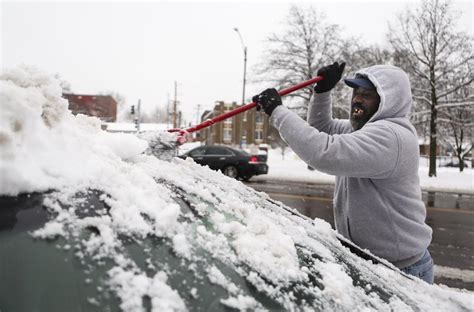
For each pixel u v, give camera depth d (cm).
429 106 1833
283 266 100
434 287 147
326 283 104
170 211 95
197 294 79
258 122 5588
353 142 164
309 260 114
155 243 87
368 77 195
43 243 75
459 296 141
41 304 66
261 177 1540
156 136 154
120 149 125
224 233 104
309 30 1884
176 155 170
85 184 93
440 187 1433
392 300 115
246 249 99
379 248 188
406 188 185
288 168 1997
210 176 165
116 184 99
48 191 86
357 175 169
